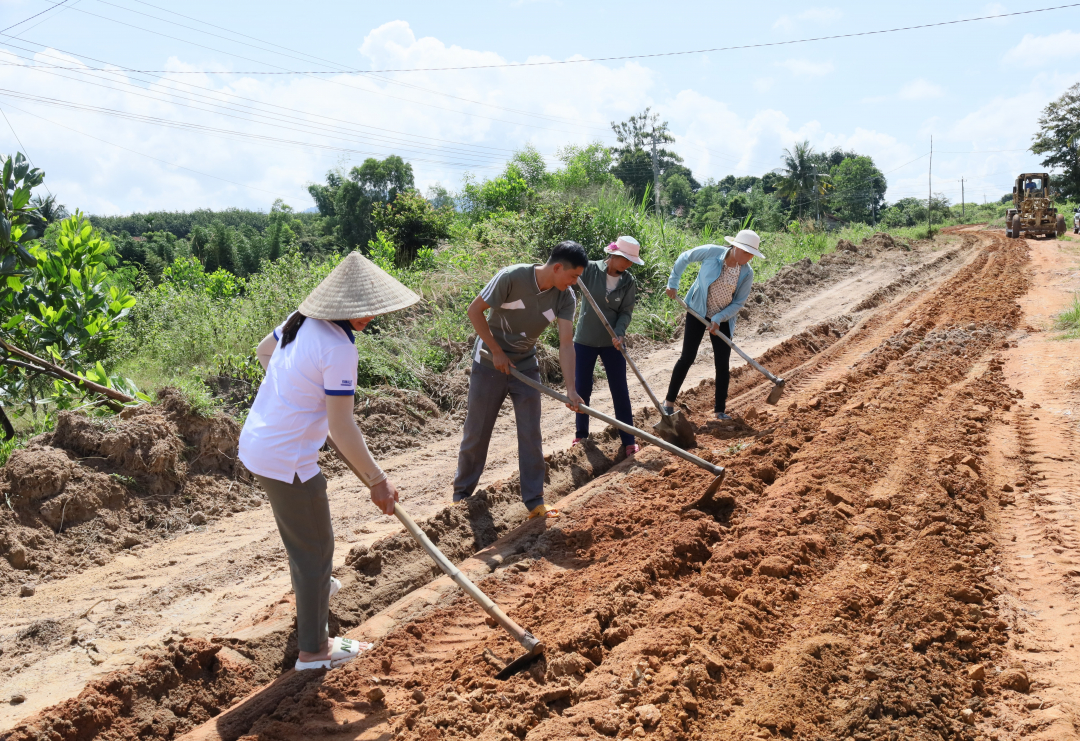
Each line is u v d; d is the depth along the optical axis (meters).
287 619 4.11
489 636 3.82
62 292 8.98
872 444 6.34
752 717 3.08
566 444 7.49
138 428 6.24
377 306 3.28
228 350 10.11
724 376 7.53
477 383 5.41
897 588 4.06
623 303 6.67
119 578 5.05
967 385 8.29
